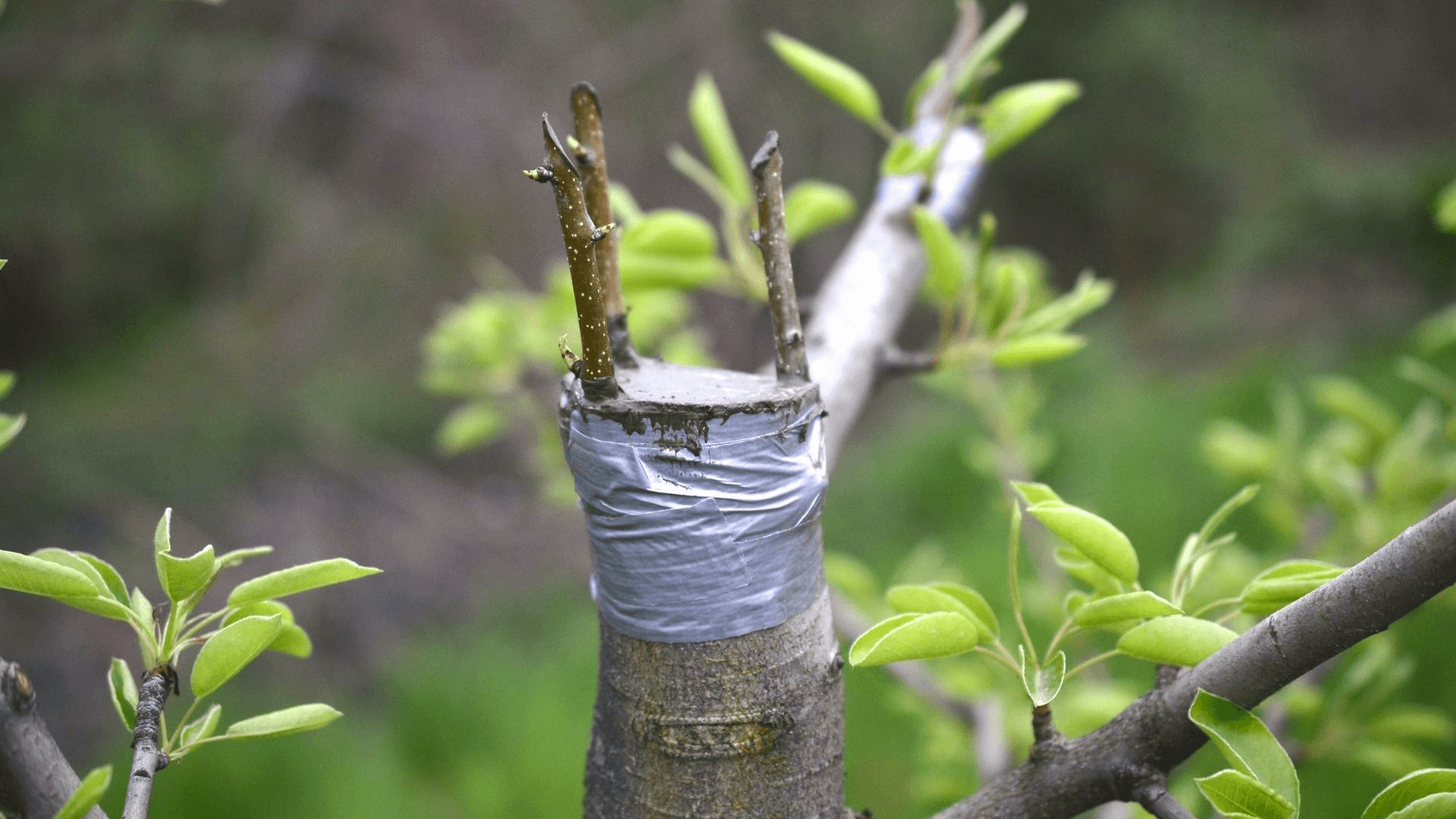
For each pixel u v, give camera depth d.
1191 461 8.51
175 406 13.49
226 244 14.61
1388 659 2.62
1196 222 19.52
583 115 2.17
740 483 2.13
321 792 6.57
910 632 2.13
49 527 11.12
